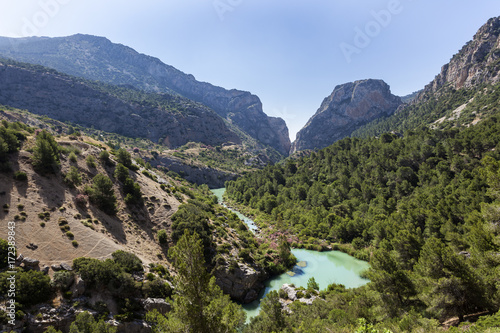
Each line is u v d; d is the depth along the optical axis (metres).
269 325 33.25
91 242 45.28
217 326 18.62
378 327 25.75
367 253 70.56
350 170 130.62
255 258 64.06
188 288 18.56
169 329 18.30
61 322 30.42
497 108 152.38
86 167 66.56
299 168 170.88
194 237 19.91
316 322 30.27
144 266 45.56
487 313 26.23
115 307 35.16
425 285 30.98
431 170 98.94
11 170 50.09
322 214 98.12
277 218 102.06
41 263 37.19
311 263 69.25
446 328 26.22
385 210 87.88
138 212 64.44
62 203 51.00
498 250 30.52
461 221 65.19
